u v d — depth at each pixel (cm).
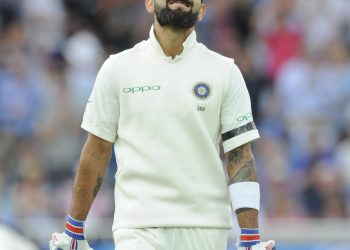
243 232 1752
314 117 4469
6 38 4716
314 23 4916
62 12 4962
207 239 1742
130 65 1770
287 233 3306
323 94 4522
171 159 1734
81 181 1797
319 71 4619
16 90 4378
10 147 4191
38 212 3872
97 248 3322
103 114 1777
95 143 1788
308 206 4009
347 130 4428
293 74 4616
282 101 4525
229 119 1767
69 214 1811
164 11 1742
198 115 1744
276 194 3994
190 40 1773
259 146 4234
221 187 1767
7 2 4862
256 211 1758
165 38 1764
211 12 4988
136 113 1752
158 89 1750
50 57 4712
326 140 4344
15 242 2314
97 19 4991
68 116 4428
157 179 1736
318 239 3306
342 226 3341
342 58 4728
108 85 1772
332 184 4044
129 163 1753
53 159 4184
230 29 4972
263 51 4872
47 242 3291
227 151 1781
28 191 3912
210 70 1767
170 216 1727
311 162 4206
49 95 4450
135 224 1736
